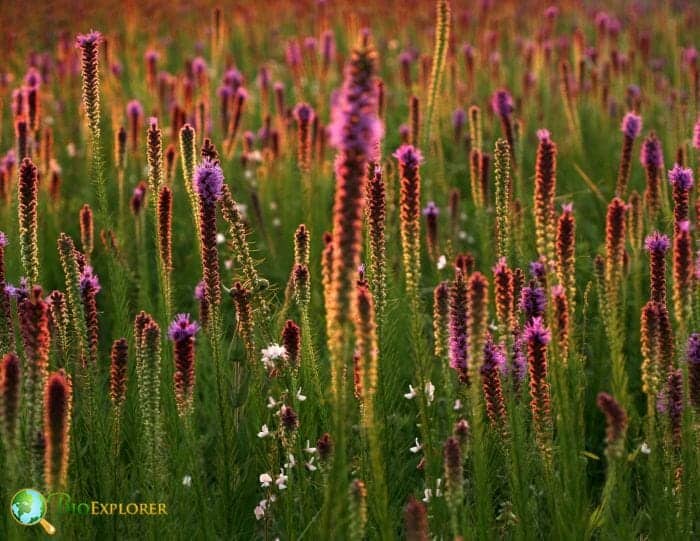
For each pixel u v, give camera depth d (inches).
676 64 302.7
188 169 157.8
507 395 149.2
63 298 154.0
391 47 398.9
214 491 160.6
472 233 206.4
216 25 286.4
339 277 135.9
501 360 150.2
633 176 229.8
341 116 134.2
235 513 158.1
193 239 207.9
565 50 337.7
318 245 198.1
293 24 491.5
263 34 458.3
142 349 149.5
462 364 149.3
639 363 172.7
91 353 154.3
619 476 148.9
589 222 205.2
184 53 407.8
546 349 147.7
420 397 150.5
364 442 151.7
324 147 228.5
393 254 184.9
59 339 155.1
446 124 267.4
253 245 202.8
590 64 314.2
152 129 161.2
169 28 477.4
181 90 284.4
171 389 159.6
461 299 148.7
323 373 165.8
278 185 228.8
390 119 272.1
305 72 340.5
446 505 150.9
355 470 153.4
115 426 153.4
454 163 249.3
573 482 147.4
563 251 146.5
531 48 335.9
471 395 147.1
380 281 151.3
